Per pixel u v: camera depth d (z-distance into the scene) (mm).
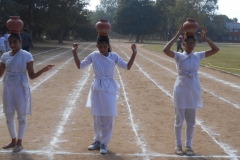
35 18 41562
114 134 7027
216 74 18750
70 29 75562
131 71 18797
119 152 5941
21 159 5500
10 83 5680
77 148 6090
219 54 38219
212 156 5871
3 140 6445
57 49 39562
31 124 7629
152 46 59969
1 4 30875
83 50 40406
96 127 5980
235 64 25453
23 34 19656
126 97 11117
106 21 5746
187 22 5824
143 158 5684
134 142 6535
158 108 9641
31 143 6297
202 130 7535
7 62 5664
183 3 84438
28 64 5719
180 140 6004
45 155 5707
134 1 85312
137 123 7957
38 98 10586
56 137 6727
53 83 13594
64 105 9648
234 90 13320
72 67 19828
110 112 5723
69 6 42531
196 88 5812
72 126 7555
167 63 25000
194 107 5844
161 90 12742
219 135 7188
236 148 6348
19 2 39500
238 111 9562
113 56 5867
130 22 86188
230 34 120250
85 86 13047
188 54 5863
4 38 23625
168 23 93750
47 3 41156
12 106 5758
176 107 5898
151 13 85812
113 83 5820
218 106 10156
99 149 6062
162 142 6574
